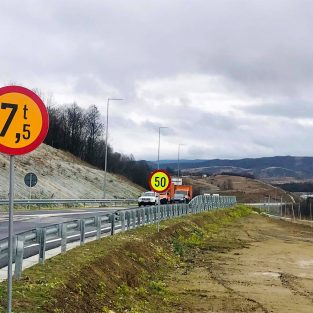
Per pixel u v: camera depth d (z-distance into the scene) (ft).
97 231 60.75
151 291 50.08
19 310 29.25
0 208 132.57
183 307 46.09
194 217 132.16
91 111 372.38
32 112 24.90
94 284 41.29
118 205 197.57
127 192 276.21
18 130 24.75
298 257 89.97
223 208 209.05
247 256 87.15
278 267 76.23
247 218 210.79
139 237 70.28
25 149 24.84
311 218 349.82
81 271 41.39
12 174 24.88
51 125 333.62
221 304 48.62
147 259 61.87
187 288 54.95
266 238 126.82
